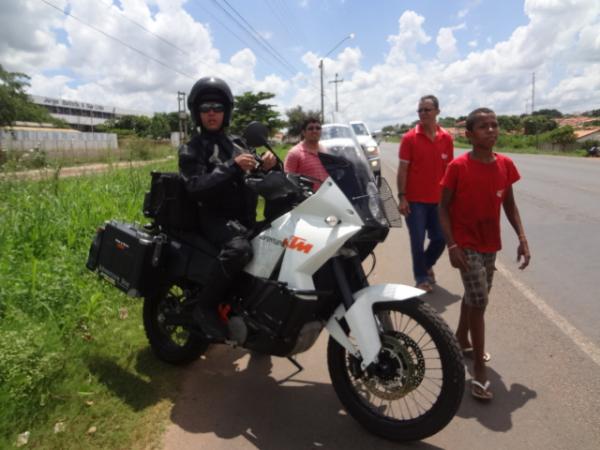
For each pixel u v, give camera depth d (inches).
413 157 203.8
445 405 105.3
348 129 479.8
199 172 129.5
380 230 117.3
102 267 153.9
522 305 190.1
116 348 156.6
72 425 116.3
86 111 4254.4
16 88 1494.8
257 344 123.6
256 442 113.7
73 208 271.0
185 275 139.9
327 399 132.1
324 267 118.4
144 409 125.5
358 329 112.4
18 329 145.3
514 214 142.5
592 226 324.8
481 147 128.2
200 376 143.9
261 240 125.0
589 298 195.6
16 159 351.9
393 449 111.1
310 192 127.6
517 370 142.8
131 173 417.7
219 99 137.3
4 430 110.6
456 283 223.8
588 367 142.6
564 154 1449.3
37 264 190.5
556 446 109.7
